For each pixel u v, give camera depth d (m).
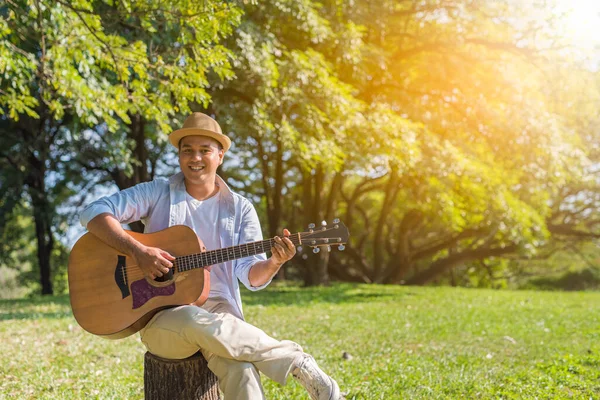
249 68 13.81
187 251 3.78
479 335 9.73
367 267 30.52
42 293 22.50
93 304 3.70
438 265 31.19
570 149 20.47
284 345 3.54
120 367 6.49
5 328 9.63
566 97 21.16
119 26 10.79
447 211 21.97
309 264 21.89
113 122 9.58
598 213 31.89
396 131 16.42
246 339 3.45
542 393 5.26
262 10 14.65
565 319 12.24
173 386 3.62
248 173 27.44
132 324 3.63
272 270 3.82
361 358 7.21
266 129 15.24
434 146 18.19
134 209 3.92
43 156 19.84
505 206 20.14
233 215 4.01
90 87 9.37
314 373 3.50
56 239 25.27
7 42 8.08
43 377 5.87
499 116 19.42
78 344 8.02
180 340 3.51
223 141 3.95
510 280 42.47
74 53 8.87
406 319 11.71
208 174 3.94
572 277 39.88
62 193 23.05
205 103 8.91
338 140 15.97
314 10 15.33
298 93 15.16
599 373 6.12
